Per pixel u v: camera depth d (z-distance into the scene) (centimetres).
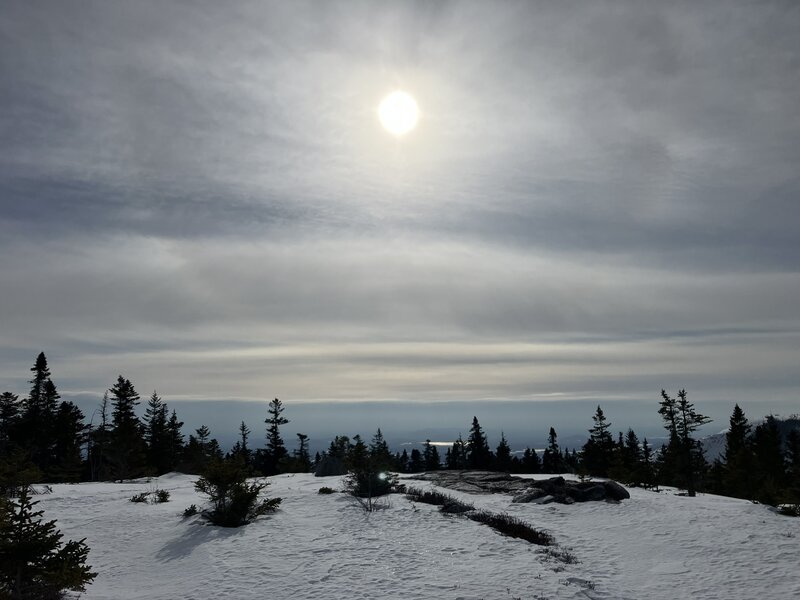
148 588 1584
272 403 8331
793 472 5716
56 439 6900
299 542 2003
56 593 1422
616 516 2488
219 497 2389
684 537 2047
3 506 1373
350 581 1526
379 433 5672
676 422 5138
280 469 7388
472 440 9050
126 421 6400
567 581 1501
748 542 1936
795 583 1480
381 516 2434
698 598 1391
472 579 1513
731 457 6681
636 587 1488
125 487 4000
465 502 2950
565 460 9062
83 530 2339
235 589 1504
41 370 7406
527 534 2089
